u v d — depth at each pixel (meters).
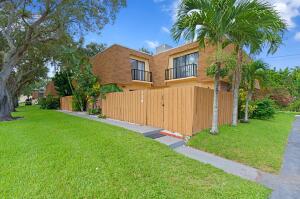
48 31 13.97
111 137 6.80
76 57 18.09
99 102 15.22
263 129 10.70
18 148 5.55
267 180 4.88
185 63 16.80
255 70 12.19
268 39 8.37
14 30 14.89
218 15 7.55
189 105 7.95
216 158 6.16
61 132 7.57
